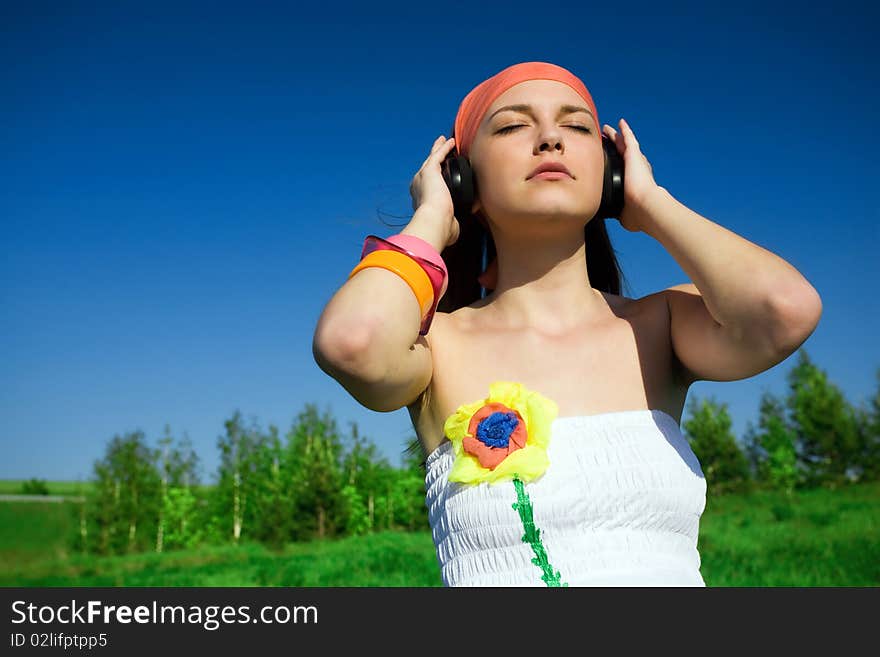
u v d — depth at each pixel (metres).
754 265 1.50
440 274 1.61
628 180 1.72
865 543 11.45
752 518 15.69
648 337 1.72
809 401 23.48
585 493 1.48
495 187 1.70
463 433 1.57
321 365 1.52
